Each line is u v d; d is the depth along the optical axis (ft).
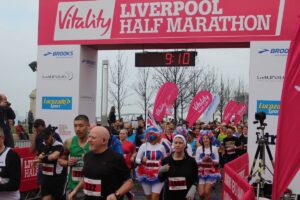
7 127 32.50
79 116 22.75
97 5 44.16
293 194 35.94
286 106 18.10
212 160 34.73
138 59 44.32
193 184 23.39
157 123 47.03
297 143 17.94
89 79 46.68
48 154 26.21
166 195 23.71
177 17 41.68
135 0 42.88
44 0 46.19
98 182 16.65
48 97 46.01
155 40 42.16
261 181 33.12
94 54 47.34
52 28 45.83
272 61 39.45
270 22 39.52
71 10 45.06
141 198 40.63
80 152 22.70
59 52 45.57
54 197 26.27
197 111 52.01
